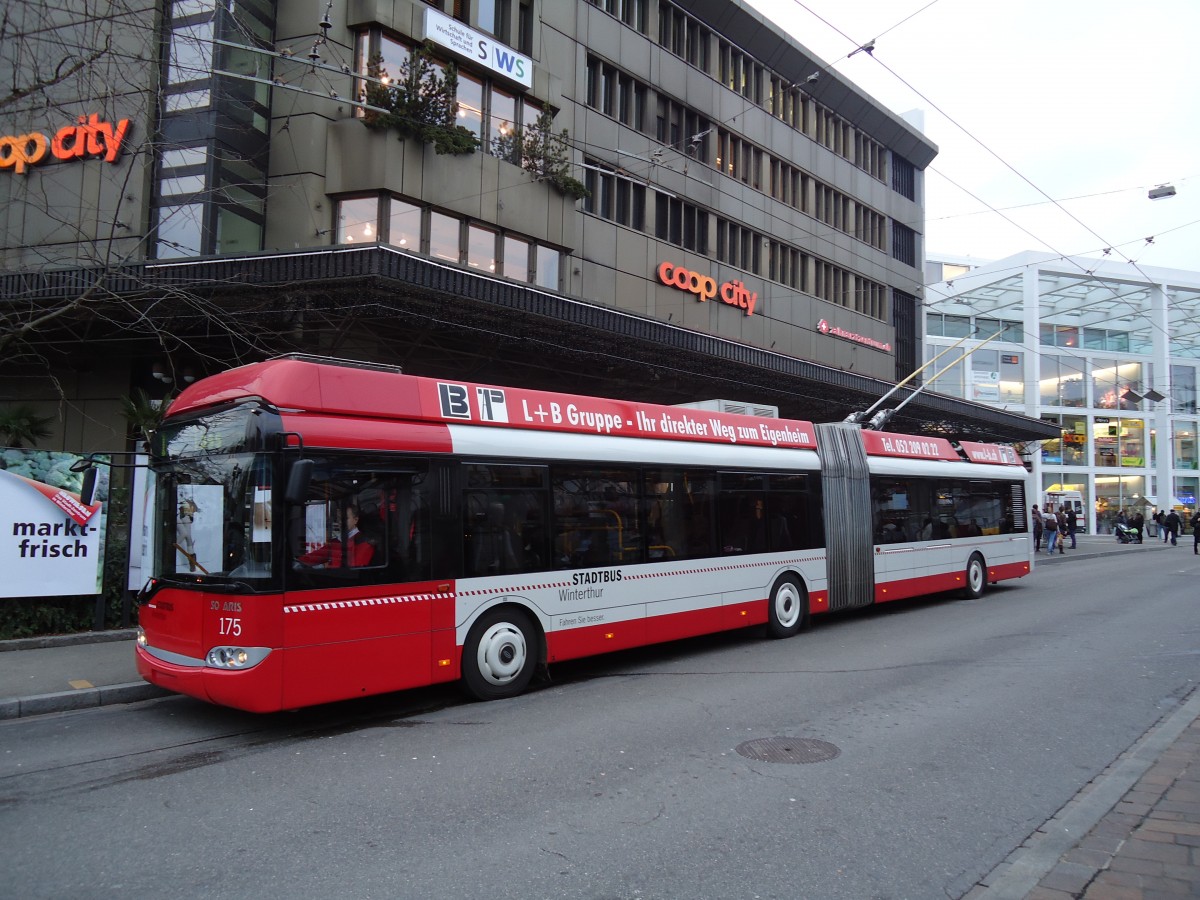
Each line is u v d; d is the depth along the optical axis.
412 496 7.18
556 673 9.05
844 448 12.68
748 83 29.62
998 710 7.11
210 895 3.72
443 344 16.05
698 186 26.30
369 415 7.01
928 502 14.51
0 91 14.12
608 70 23.58
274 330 14.14
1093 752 5.93
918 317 38.59
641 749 6.02
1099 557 29.17
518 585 7.88
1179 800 4.76
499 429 8.02
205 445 6.82
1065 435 49.62
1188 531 48.16
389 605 6.89
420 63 16.56
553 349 16.11
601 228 22.16
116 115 14.71
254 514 6.27
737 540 10.48
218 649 6.27
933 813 4.75
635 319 15.72
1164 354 44.25
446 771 5.56
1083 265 42.91
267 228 16.30
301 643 6.30
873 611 14.00
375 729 6.75
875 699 7.52
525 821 4.62
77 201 15.60
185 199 15.17
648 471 9.41
